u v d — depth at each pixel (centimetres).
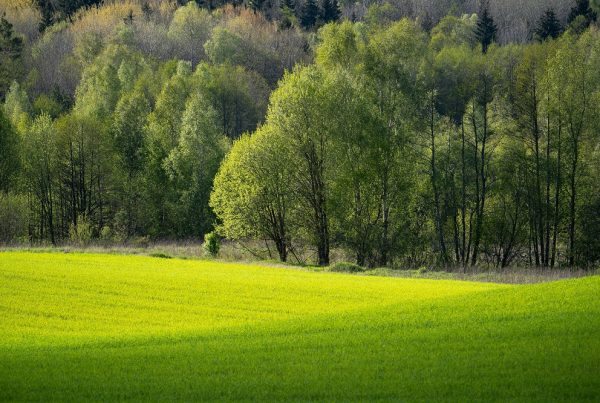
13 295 4169
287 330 3008
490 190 7575
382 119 6956
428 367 2292
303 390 2095
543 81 6888
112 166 10231
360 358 2442
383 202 6988
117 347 2812
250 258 7425
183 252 7588
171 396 2083
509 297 3391
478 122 7562
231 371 2331
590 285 3494
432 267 6806
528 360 2297
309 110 6938
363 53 7312
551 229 7438
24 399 2088
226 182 7369
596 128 6888
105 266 5394
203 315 3722
